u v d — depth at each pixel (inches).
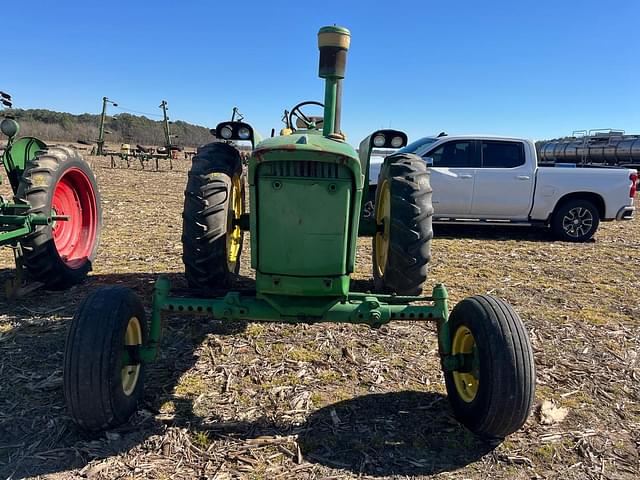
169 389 131.7
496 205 348.8
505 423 105.5
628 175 353.7
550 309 204.4
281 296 117.3
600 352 164.6
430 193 144.3
